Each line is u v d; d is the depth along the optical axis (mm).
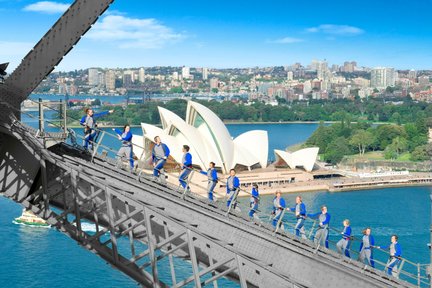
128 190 28734
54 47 27531
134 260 27266
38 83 28016
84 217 29422
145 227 28281
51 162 28094
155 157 34562
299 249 30234
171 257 26859
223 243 26031
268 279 27953
